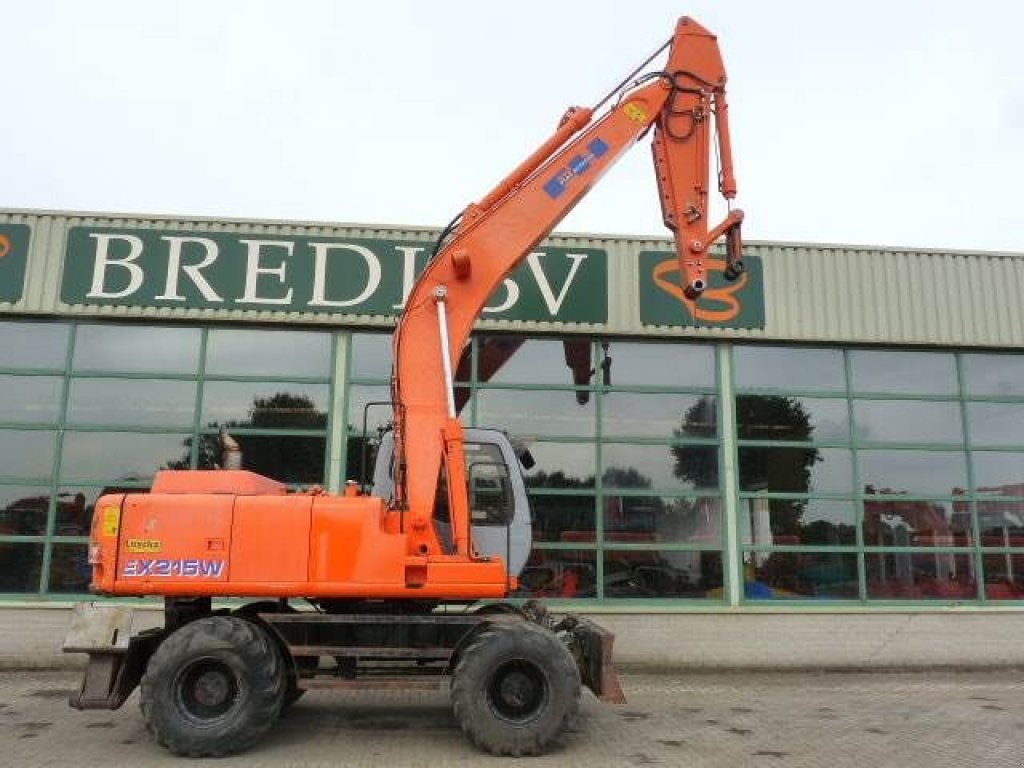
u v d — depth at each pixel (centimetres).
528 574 1087
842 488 1148
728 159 888
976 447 1177
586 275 1136
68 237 1091
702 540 1117
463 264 790
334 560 682
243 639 660
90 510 1063
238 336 1115
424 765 633
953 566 1145
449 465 726
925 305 1177
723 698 905
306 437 1098
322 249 1110
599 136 876
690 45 915
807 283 1165
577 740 716
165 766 625
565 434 1124
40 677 971
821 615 1097
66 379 1087
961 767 641
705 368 1160
